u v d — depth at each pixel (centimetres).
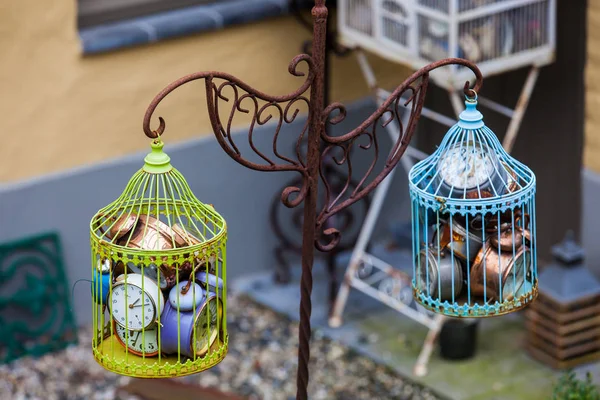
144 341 378
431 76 693
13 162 752
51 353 771
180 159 803
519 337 763
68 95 758
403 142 412
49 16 739
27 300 766
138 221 384
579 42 737
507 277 404
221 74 359
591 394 581
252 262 852
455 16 662
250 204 838
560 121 766
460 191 403
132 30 762
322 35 379
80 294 790
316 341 775
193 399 660
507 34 689
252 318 804
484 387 713
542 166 790
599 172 748
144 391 670
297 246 841
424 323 748
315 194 397
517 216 415
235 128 818
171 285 380
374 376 734
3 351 767
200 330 380
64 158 767
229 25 791
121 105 777
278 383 730
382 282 833
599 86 731
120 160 784
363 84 852
